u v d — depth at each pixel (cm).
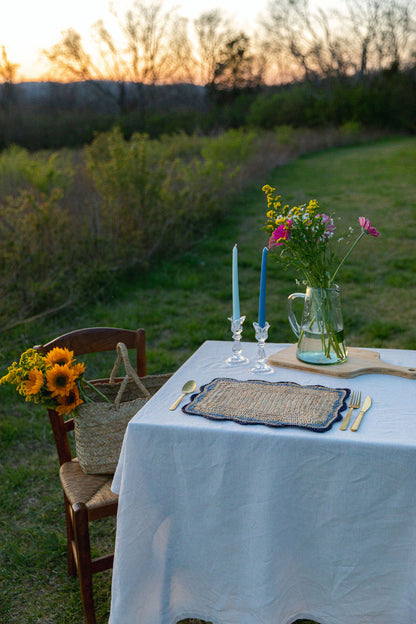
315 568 159
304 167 1656
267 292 632
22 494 294
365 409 166
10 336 492
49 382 184
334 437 150
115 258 646
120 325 522
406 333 503
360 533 153
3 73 2033
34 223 581
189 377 200
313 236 188
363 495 150
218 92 2862
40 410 382
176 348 483
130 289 635
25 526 270
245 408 169
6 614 217
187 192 851
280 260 195
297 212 190
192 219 832
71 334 230
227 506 160
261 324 199
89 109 2455
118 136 839
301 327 204
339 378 194
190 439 159
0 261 527
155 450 163
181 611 174
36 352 196
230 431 156
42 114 2239
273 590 158
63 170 869
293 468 153
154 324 537
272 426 157
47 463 324
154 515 166
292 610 164
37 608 219
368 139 2448
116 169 697
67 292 554
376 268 714
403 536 150
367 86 2719
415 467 145
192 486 162
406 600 153
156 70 2639
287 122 2627
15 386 409
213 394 180
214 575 166
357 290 631
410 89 2650
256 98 2795
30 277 546
